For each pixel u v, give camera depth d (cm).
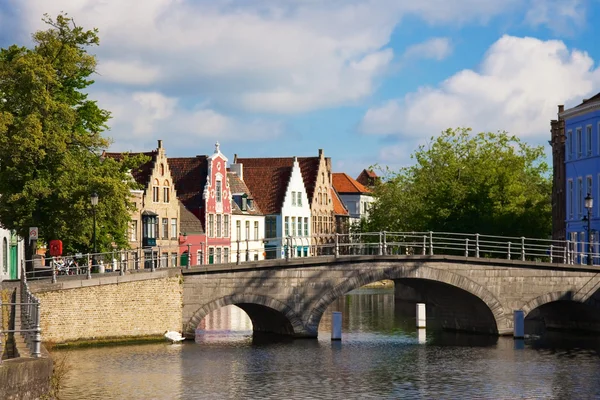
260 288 6078
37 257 6384
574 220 8775
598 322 6925
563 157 9281
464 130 10500
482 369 5059
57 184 5991
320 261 6200
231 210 11388
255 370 4931
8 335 3841
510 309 6556
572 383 4641
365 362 5272
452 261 6438
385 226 12031
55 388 3828
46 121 6109
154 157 9869
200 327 7238
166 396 4194
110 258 6956
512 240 9181
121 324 5650
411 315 8394
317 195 13488
